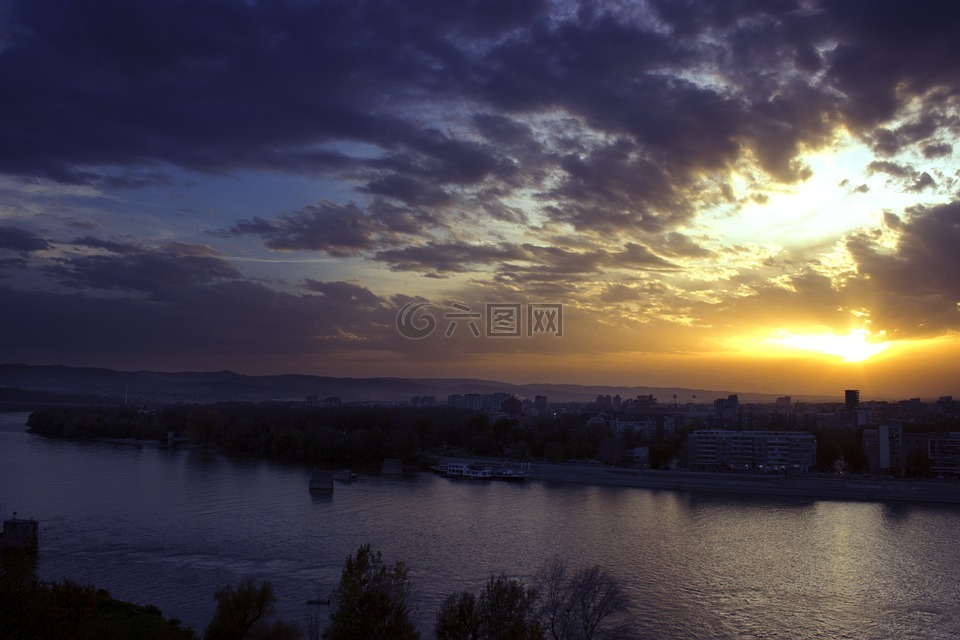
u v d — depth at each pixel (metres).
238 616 131.38
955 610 174.00
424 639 144.00
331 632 115.38
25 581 121.38
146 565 196.75
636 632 153.62
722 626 159.75
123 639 128.75
